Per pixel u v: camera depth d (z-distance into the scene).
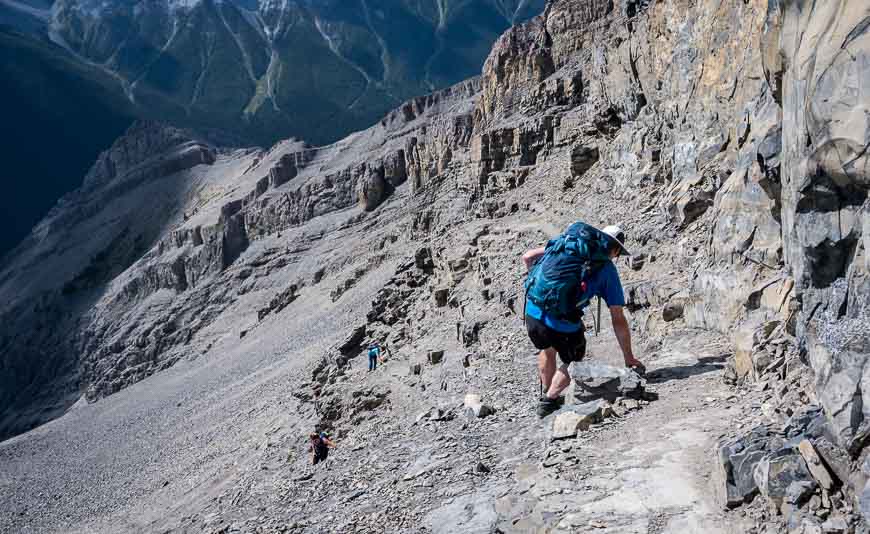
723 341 9.52
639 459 6.18
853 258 5.04
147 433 84.69
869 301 4.81
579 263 7.46
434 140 114.56
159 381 128.25
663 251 16.44
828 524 4.28
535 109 64.88
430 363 24.78
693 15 20.42
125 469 70.88
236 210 185.88
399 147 157.62
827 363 5.14
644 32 29.97
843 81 4.85
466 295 31.75
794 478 4.69
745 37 15.91
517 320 21.84
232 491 26.38
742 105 15.83
